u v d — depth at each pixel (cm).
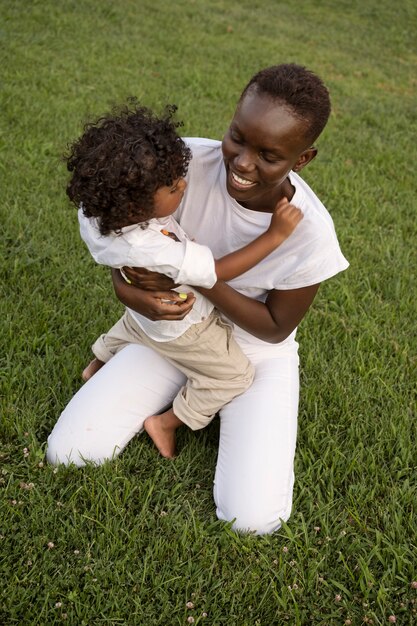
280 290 256
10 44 670
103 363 300
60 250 389
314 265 247
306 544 245
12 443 271
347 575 239
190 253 223
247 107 211
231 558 241
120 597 223
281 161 216
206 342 257
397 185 546
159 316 240
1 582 221
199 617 219
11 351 307
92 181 208
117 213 212
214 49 828
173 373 279
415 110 761
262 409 263
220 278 234
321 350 341
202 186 250
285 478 252
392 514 260
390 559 244
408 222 482
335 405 308
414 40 1114
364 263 421
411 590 236
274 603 228
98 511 246
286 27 1064
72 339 328
